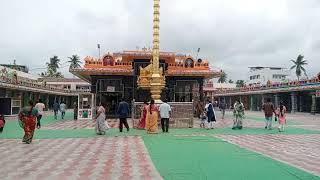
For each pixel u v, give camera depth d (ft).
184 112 63.93
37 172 25.07
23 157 31.53
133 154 33.14
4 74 139.54
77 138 47.21
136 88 95.66
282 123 58.95
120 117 55.67
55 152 34.58
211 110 62.34
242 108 62.54
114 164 28.12
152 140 44.37
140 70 86.69
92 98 90.53
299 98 147.33
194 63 102.63
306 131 58.95
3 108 100.32
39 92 162.71
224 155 32.30
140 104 62.90
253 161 29.19
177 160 29.73
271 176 23.65
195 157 31.22
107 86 97.81
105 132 52.80
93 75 97.55
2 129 54.65
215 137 48.11
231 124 74.95
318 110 134.51
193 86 102.17
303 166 27.30
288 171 25.23
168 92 101.14
